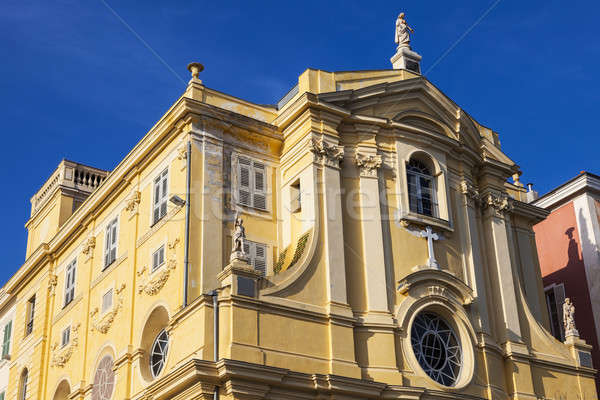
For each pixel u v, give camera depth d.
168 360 24.41
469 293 28.19
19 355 36.66
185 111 27.08
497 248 30.23
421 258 27.94
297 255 25.91
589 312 35.41
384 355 25.59
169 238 26.92
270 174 28.47
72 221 33.94
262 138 28.64
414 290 27.12
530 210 33.38
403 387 24.97
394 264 27.31
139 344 27.12
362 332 25.77
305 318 24.84
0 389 38.50
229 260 26.38
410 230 28.11
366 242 27.14
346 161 28.12
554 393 29.06
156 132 28.56
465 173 30.52
